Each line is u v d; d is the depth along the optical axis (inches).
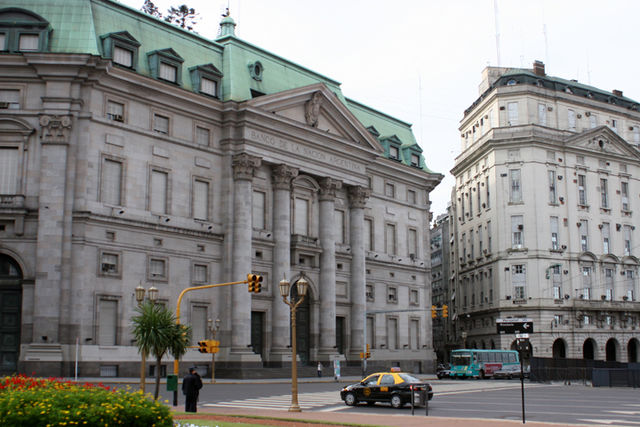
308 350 2721.5
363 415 1221.1
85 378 1994.3
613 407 1425.9
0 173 2100.1
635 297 3954.2
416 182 3415.4
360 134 2960.1
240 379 2324.1
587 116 4013.3
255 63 2655.0
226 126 2507.4
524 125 3774.6
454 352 3169.3
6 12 2155.5
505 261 3745.1
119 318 2151.8
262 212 2600.9
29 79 2116.1
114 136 2202.3
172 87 2341.3
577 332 3713.1
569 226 3799.2
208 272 2415.1
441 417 1179.3
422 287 3376.0
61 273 2042.3
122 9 2352.4
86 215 2084.2
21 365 1987.0
